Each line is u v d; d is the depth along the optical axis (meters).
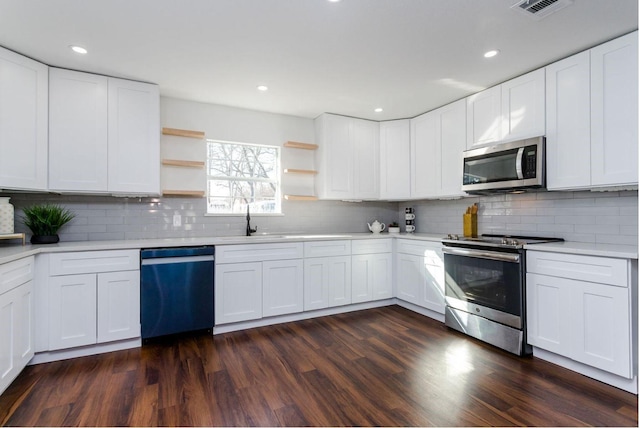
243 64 2.66
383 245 3.86
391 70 2.78
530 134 2.76
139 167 2.96
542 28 2.15
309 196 3.95
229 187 3.80
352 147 4.04
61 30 2.15
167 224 3.39
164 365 2.36
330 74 2.85
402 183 4.07
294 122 4.07
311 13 2.00
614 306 2.02
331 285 3.53
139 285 2.69
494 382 2.12
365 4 1.92
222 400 1.92
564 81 2.54
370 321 3.34
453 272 3.11
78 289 2.48
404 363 2.39
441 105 3.62
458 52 2.48
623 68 2.21
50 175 2.64
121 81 2.90
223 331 3.04
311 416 1.77
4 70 2.36
